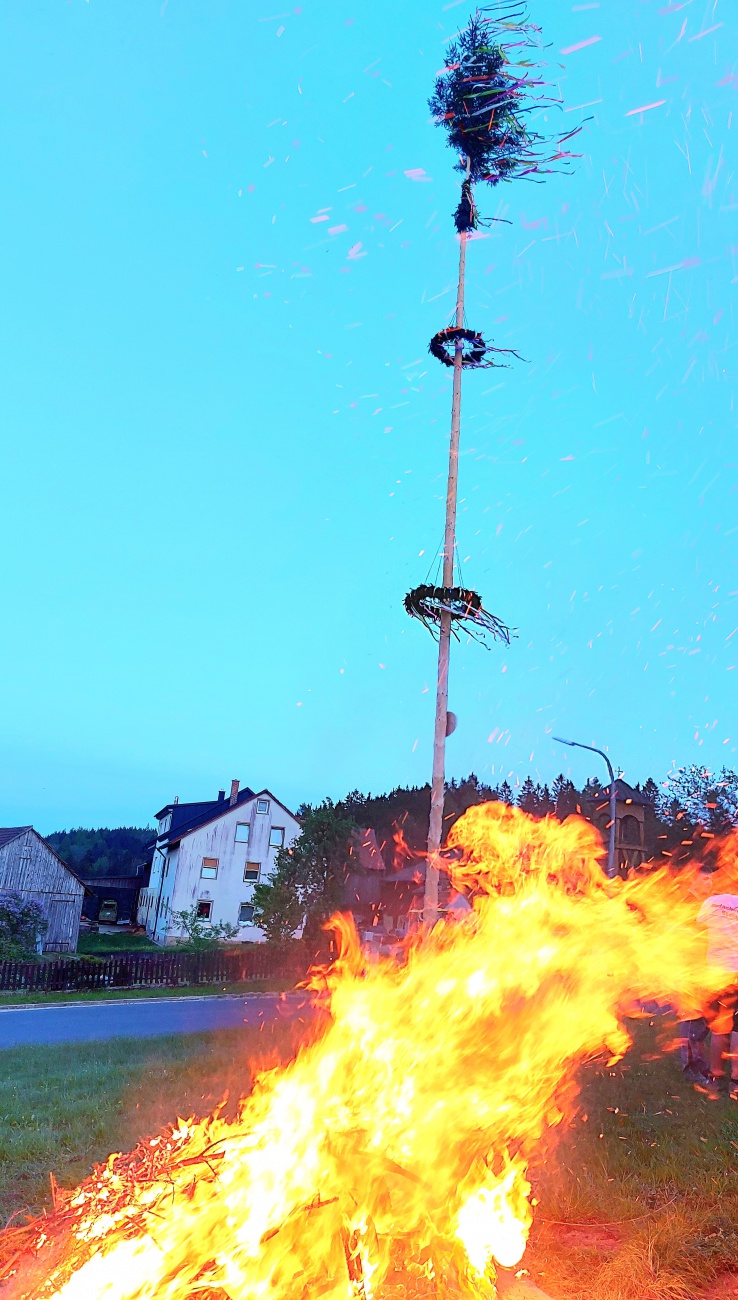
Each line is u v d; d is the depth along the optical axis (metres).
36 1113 6.59
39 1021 18.08
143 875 61.72
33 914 37.62
